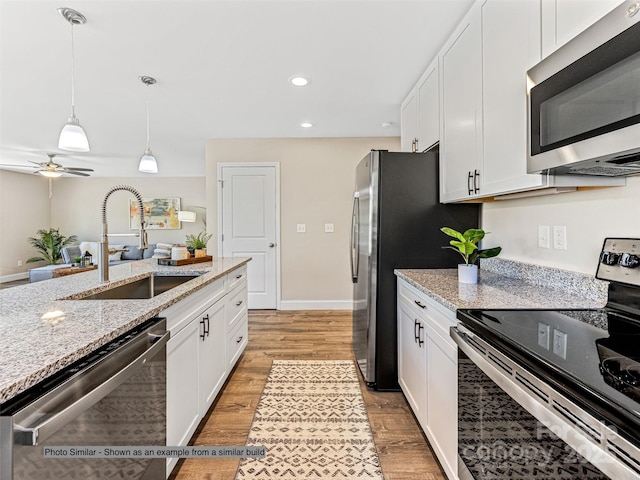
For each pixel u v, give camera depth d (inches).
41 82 104.2
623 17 32.8
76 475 33.1
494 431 39.3
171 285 88.6
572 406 27.1
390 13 72.2
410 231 90.2
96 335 37.8
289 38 81.8
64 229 307.6
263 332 141.6
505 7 56.5
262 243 179.5
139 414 44.9
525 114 51.4
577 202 57.4
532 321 43.5
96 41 81.5
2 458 26.7
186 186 310.0
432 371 62.2
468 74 70.5
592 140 36.5
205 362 74.2
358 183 105.2
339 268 179.5
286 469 62.2
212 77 102.5
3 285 251.1
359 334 102.7
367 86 110.3
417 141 106.7
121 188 75.8
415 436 71.6
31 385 28.4
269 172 177.6
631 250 46.3
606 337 37.9
